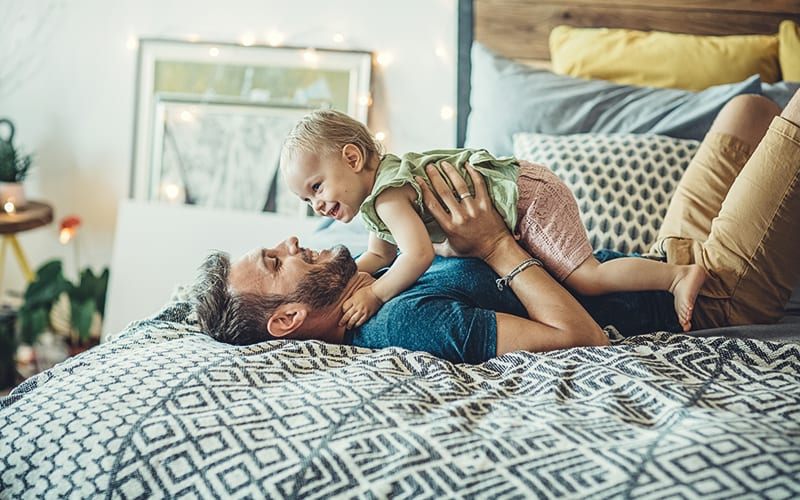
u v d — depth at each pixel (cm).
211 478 99
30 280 291
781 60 246
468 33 276
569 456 93
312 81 287
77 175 304
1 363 272
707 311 155
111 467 102
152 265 275
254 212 280
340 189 142
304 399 111
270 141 289
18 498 106
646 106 222
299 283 138
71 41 296
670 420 102
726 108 183
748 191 151
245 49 288
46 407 114
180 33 292
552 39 267
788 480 85
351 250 187
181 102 291
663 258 161
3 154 277
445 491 91
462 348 131
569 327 133
